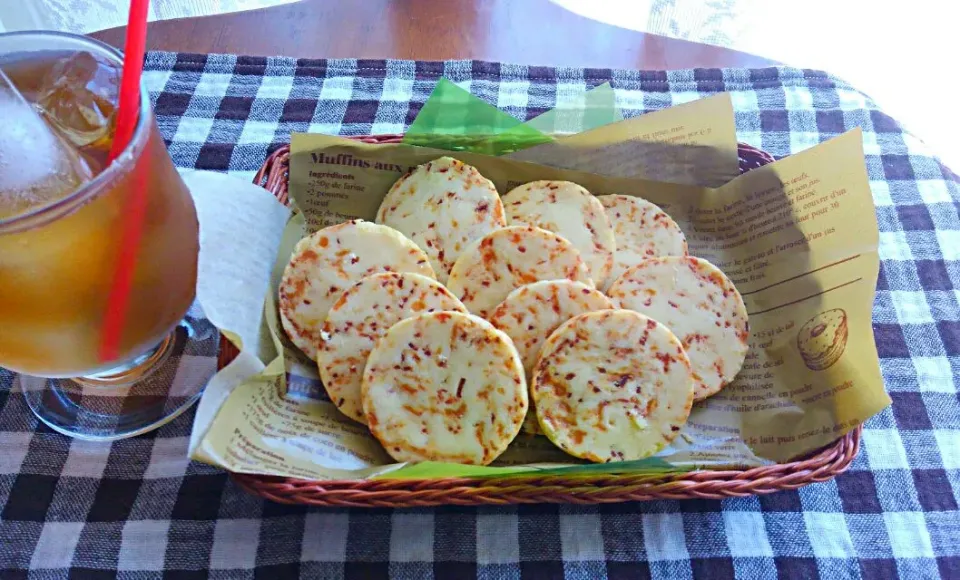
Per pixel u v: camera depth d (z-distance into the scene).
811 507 0.26
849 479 0.27
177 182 0.24
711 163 0.32
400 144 0.32
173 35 0.41
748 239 0.32
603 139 0.32
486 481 0.23
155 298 0.24
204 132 0.37
